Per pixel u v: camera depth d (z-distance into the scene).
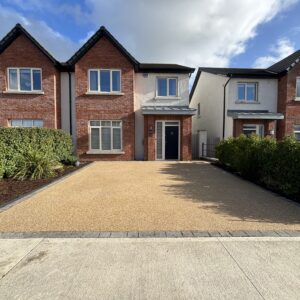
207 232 4.36
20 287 2.84
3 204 5.90
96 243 3.91
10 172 9.02
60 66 15.70
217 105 18.42
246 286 2.88
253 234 4.29
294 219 5.07
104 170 11.55
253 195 7.02
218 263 3.35
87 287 2.84
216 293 2.76
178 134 16.00
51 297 2.68
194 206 5.94
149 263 3.34
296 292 2.78
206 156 18.69
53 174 9.74
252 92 17.17
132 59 15.39
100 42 15.38
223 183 8.68
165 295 2.72
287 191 6.88
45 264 3.30
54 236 4.17
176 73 16.22
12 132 9.14
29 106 15.32
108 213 5.37
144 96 16.27
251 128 16.17
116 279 2.99
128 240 4.03
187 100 16.31
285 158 6.99
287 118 16.36
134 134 15.92
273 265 3.31
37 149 10.43
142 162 14.73
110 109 15.56
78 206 5.88
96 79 15.56
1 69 15.08
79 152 15.56
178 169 11.94
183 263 3.34
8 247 3.78
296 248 3.79
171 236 4.19
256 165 9.01
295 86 16.33
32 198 6.55
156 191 7.43
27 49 15.15
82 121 15.51
